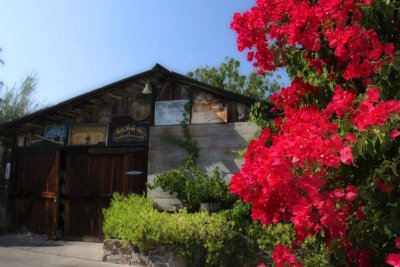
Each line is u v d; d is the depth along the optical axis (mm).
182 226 8938
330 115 3119
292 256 3453
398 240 2449
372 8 2932
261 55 3885
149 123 11531
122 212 10242
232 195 10219
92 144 12219
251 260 8969
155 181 11039
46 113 11898
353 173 2773
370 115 2344
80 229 12102
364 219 2643
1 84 19750
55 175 12578
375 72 2855
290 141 2561
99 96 11484
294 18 3158
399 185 2557
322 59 3322
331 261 3305
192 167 10766
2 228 12664
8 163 13453
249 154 3408
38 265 9070
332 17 2938
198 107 11023
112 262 9578
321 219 2539
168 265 8953
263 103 9961
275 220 2996
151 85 11211
